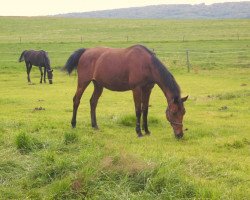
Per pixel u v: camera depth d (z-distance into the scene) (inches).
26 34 2581.2
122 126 507.5
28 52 1108.5
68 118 563.8
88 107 693.3
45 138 388.5
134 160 291.9
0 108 660.7
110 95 866.1
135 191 257.8
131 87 437.7
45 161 303.6
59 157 316.8
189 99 774.5
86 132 457.7
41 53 1070.4
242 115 593.9
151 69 425.4
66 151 354.3
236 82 1033.5
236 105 700.7
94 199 248.1
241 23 3243.1
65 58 1518.2
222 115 592.4
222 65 1341.0
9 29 2864.2
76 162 295.7
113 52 454.6
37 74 1277.1
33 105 704.4
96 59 464.8
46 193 264.1
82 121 532.7
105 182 264.5
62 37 2388.0
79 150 353.4
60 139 386.6
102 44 1918.1
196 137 438.3
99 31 2800.2
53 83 1078.4
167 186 250.1
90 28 3038.9
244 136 446.0
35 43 1967.3
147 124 490.3
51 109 658.8
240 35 2278.5
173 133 460.4
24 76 1230.9
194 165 307.9
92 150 329.7
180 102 414.3
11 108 661.9
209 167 308.7
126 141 414.6
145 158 306.7
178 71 1261.1
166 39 2170.3
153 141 416.8
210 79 1098.7
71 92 902.4
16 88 973.2
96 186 260.5
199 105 703.1
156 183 255.6
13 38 2299.5
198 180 269.9
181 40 2044.8
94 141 393.1
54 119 546.0
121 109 669.9
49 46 1865.2
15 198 260.2
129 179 266.8
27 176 289.1
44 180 281.0
